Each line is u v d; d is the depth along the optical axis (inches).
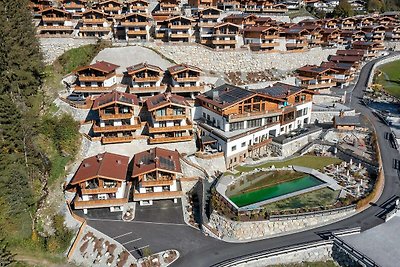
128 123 2704.2
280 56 4124.0
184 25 3905.0
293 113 3034.0
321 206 2076.8
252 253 1831.9
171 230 2073.1
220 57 3828.7
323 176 2456.9
